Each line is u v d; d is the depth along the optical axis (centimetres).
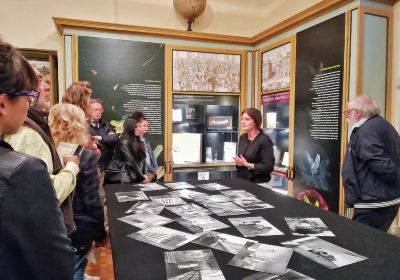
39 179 62
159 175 388
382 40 275
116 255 96
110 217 135
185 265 89
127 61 371
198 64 400
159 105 386
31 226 59
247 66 423
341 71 280
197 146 413
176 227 122
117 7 405
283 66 363
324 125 301
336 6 286
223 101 420
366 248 103
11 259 57
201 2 410
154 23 422
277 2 439
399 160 202
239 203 161
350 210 274
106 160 289
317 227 123
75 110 159
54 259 62
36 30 376
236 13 464
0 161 59
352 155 208
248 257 94
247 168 292
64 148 154
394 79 280
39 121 124
